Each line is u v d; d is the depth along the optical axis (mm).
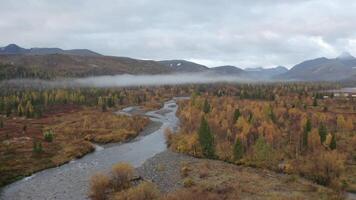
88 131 124875
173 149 97625
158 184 65250
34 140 106312
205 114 138750
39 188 65188
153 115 178000
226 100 192000
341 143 102000
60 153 92125
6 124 132875
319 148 91250
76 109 187750
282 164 79750
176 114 180000
